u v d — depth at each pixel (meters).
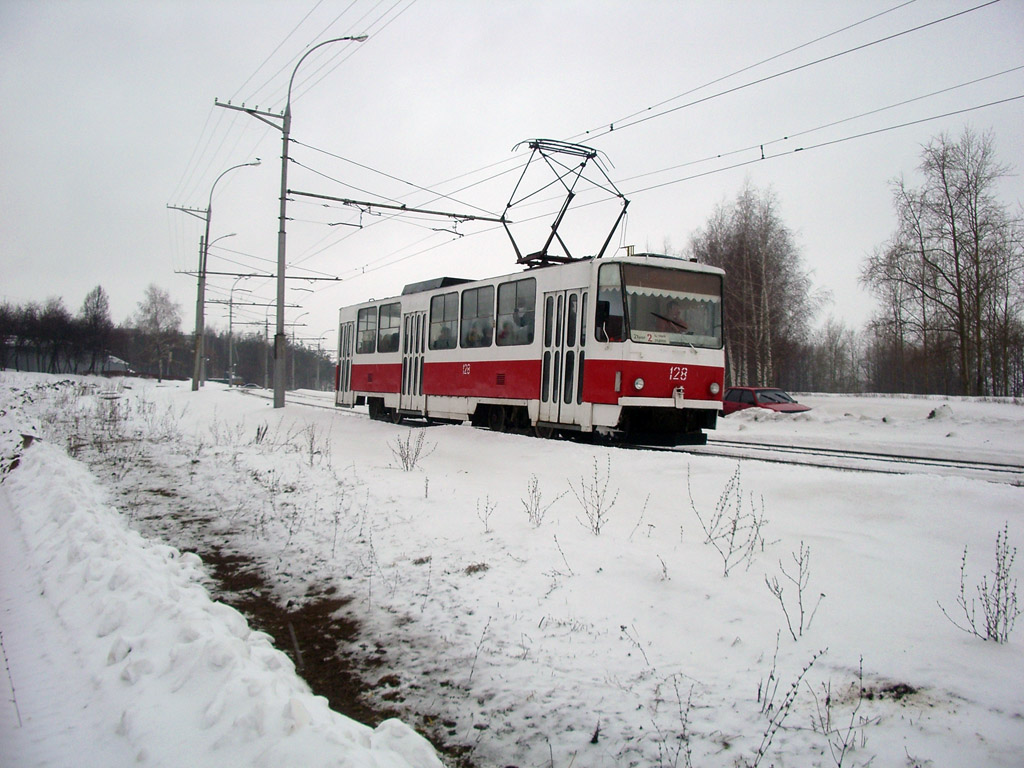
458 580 5.94
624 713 3.89
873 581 5.27
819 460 11.34
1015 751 3.28
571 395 12.86
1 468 12.45
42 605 5.43
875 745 3.44
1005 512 5.99
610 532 6.89
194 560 6.69
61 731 3.44
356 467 11.33
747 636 4.67
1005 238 36.03
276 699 3.28
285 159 22.19
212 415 23.14
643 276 12.34
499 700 4.14
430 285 18.75
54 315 76.88
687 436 12.83
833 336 80.31
